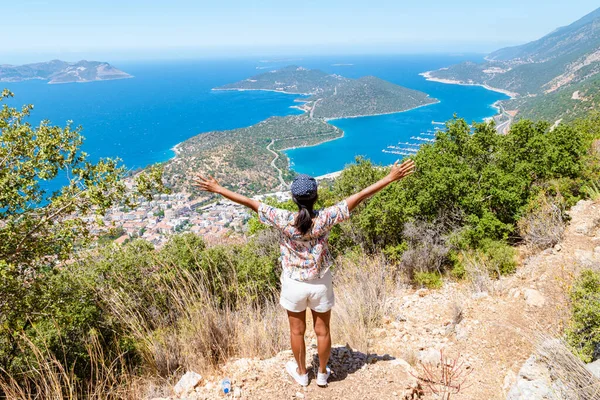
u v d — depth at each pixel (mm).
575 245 6477
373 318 4965
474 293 5691
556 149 10406
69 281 5656
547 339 3428
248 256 8695
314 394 2785
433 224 8984
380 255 8531
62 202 5391
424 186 9562
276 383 2924
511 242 8422
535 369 3225
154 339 3693
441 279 7336
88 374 3938
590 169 10062
